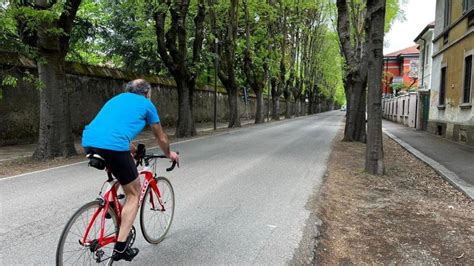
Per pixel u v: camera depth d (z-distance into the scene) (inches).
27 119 584.7
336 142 657.6
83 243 135.6
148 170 173.8
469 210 253.6
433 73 869.2
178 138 698.2
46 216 217.2
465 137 636.1
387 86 2237.9
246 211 234.2
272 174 352.8
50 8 408.5
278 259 166.1
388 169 395.5
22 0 398.6
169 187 191.9
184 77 721.6
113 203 147.1
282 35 1370.6
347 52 658.2
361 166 408.5
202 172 354.9
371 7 355.9
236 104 1037.2
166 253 170.2
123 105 145.2
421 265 167.5
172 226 205.2
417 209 251.9
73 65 668.1
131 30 997.8
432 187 322.7
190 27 968.3
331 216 233.3
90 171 352.5
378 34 354.0
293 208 242.7
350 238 197.9
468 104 618.5
